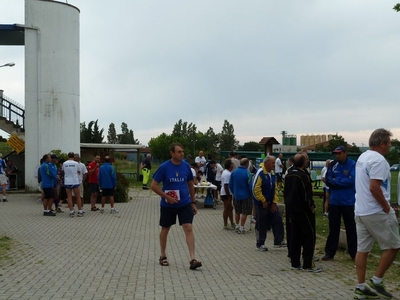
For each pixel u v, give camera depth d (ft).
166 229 21.56
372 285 15.48
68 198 40.52
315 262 22.12
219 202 53.16
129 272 20.08
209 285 17.71
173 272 20.12
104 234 31.45
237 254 24.82
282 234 26.89
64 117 62.28
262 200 25.59
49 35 61.41
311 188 20.36
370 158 15.15
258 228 25.91
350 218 22.09
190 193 21.43
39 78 61.31
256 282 18.21
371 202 15.14
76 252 24.88
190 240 20.95
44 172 40.42
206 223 37.50
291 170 20.84
